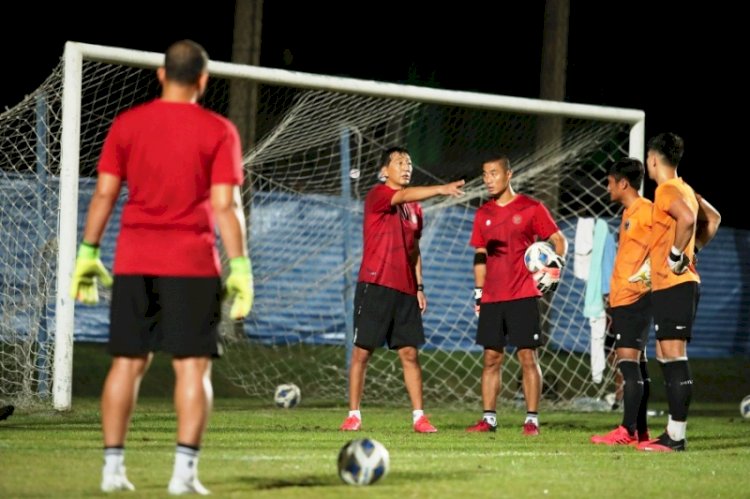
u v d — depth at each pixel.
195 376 12.53
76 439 19.41
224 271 36.09
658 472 16.39
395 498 12.80
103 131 31.34
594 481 15.04
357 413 23.62
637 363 21.33
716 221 20.12
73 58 26.80
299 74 29.58
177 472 12.43
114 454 12.70
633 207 21.03
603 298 31.66
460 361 43.38
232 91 43.06
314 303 44.91
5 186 30.97
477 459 17.58
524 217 23.77
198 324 12.46
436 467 16.19
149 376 36.91
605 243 31.30
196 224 12.60
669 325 19.69
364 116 33.56
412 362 23.59
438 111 40.56
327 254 44.78
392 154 23.53
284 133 33.78
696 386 44.41
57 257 27.16
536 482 14.69
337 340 45.19
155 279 12.56
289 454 17.59
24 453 16.58
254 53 45.34
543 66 43.78
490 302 23.81
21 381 30.22
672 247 19.03
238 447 18.73
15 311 29.86
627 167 21.27
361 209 44.44
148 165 12.53
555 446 20.58
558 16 43.56
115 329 12.55
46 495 12.34
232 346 42.06
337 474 14.79
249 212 41.78
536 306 23.47
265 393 36.44
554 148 35.94
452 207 47.34
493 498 13.08
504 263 23.67
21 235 31.80
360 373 23.69
